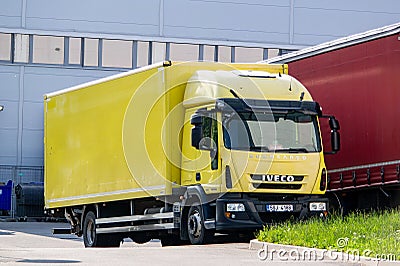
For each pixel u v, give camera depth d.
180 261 28.47
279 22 81.81
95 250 34.16
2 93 78.88
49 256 30.41
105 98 43.03
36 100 79.25
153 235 43.81
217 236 39.31
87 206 45.00
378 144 41.62
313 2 82.00
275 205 37.62
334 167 44.22
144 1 80.38
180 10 80.81
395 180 40.72
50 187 48.00
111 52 80.25
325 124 44.84
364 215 40.22
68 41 79.75
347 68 43.56
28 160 78.81
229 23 81.31
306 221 37.47
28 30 78.94
